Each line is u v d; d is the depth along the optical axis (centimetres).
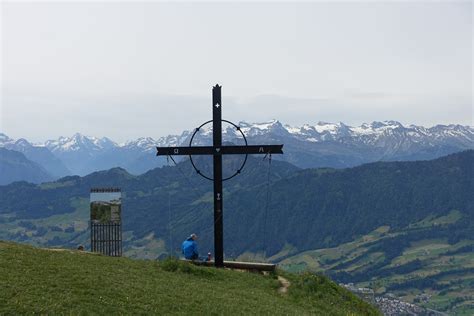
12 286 2081
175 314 2167
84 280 2361
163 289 2522
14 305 1886
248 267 3566
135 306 2155
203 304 2397
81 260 2834
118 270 2759
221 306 2425
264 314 2444
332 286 3441
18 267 2375
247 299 2697
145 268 3002
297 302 2919
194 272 3116
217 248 3588
